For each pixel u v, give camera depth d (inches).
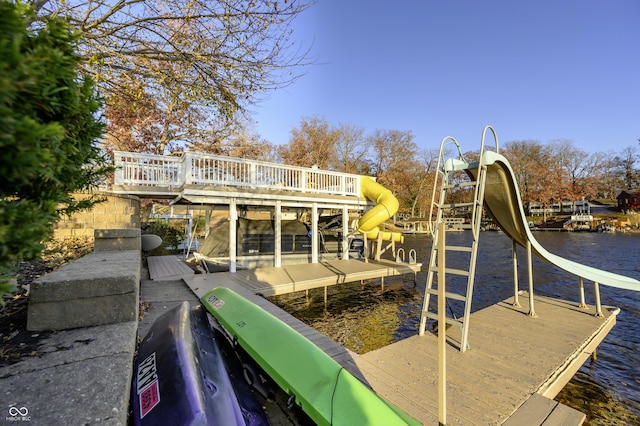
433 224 178.4
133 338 77.3
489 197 195.9
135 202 357.7
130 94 174.7
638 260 677.3
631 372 204.4
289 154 1290.6
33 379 52.9
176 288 261.3
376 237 488.1
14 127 21.6
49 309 79.4
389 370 134.4
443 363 85.4
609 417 159.0
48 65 28.1
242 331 110.3
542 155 2022.6
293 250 455.8
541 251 210.8
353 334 284.5
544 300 245.6
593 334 176.7
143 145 504.4
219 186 362.0
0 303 25.5
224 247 404.5
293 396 82.4
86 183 57.1
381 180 1512.1
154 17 148.6
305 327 179.5
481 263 665.6
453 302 386.0
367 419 69.6
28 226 26.7
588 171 2150.6
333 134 1381.6
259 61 167.8
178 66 176.4
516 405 110.4
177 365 67.5
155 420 56.4
